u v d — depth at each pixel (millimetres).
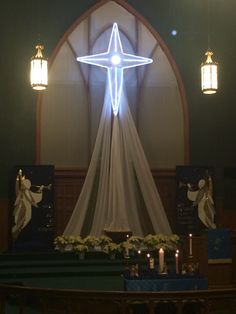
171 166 15547
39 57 12625
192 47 15594
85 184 14570
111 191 14289
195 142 15570
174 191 15453
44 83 12648
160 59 15625
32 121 15117
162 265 9430
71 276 12023
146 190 14648
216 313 9219
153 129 15562
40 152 15125
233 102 15578
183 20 15656
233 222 15273
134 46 15547
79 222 14406
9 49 15102
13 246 14062
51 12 15320
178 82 15602
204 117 15625
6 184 14812
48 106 15258
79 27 15422
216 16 15617
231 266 10680
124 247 13055
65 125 15297
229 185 15422
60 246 13508
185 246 11141
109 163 14609
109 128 14828
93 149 15156
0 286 6340
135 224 14461
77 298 6078
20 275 11844
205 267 10570
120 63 14836
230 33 15656
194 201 14883
